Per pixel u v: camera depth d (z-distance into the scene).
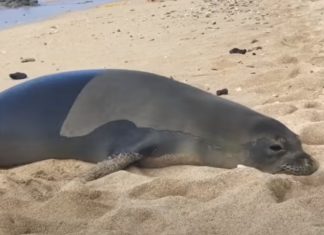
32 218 2.78
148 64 5.57
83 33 7.59
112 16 9.08
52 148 3.62
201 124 3.43
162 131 3.45
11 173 3.46
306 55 5.34
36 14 10.36
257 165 3.33
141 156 3.40
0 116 3.69
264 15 7.84
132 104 3.57
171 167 3.45
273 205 2.79
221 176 3.09
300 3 8.45
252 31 6.73
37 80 3.84
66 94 3.69
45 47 6.78
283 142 3.32
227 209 2.79
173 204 2.87
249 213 2.75
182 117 3.47
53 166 3.53
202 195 2.99
